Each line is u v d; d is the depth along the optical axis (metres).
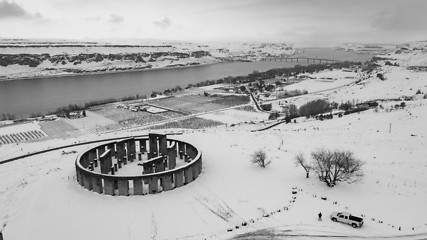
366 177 91.12
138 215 77.31
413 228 67.06
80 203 82.94
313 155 94.38
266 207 78.62
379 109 170.75
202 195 85.69
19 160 118.94
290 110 199.88
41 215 79.06
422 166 96.25
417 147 110.44
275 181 91.69
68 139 151.38
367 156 106.12
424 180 88.06
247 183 91.38
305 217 72.62
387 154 106.75
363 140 121.50
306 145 121.12
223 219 74.94
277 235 66.50
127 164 109.88
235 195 85.19
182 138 135.75
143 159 114.44
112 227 73.31
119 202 82.88
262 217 74.12
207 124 190.38
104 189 86.88
